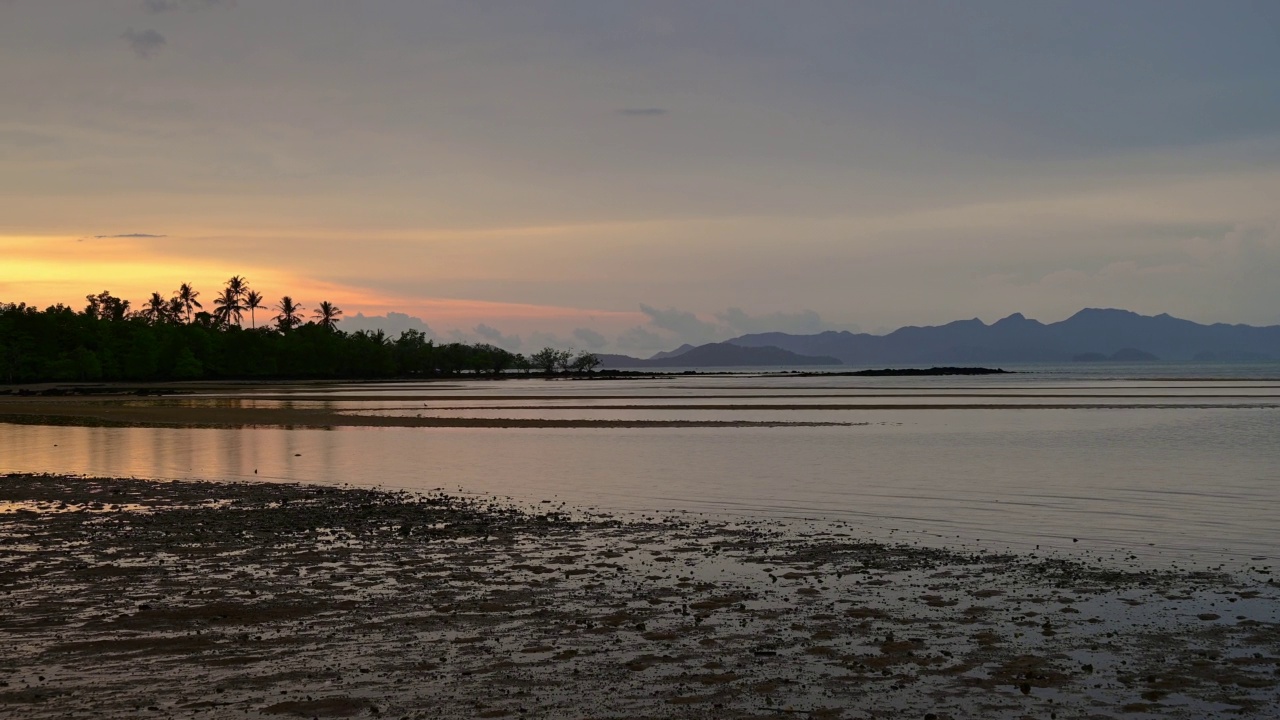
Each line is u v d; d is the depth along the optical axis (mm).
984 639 12219
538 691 10312
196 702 9922
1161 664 11180
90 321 192125
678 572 16328
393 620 13086
